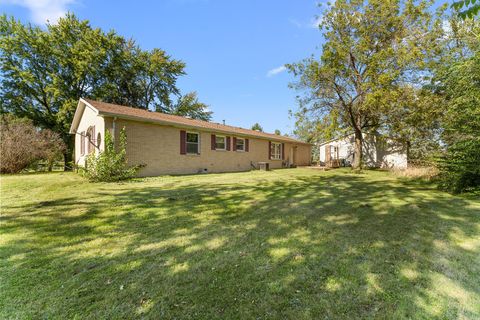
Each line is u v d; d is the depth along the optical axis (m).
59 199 5.37
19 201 5.14
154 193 6.20
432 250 2.91
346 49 12.97
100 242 3.07
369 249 2.93
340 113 14.99
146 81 26.95
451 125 7.51
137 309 1.84
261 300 1.95
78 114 12.85
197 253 2.79
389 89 11.73
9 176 9.95
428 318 1.76
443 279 2.28
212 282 2.20
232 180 9.20
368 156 19.41
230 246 3.00
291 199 5.75
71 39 20.44
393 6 12.17
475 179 6.32
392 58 12.10
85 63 19.44
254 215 4.36
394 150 17.77
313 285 2.17
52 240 3.11
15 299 1.93
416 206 5.08
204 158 13.07
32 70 19.25
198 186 7.53
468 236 3.36
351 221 4.05
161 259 2.63
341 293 2.05
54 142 14.44
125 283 2.18
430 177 9.21
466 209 4.81
